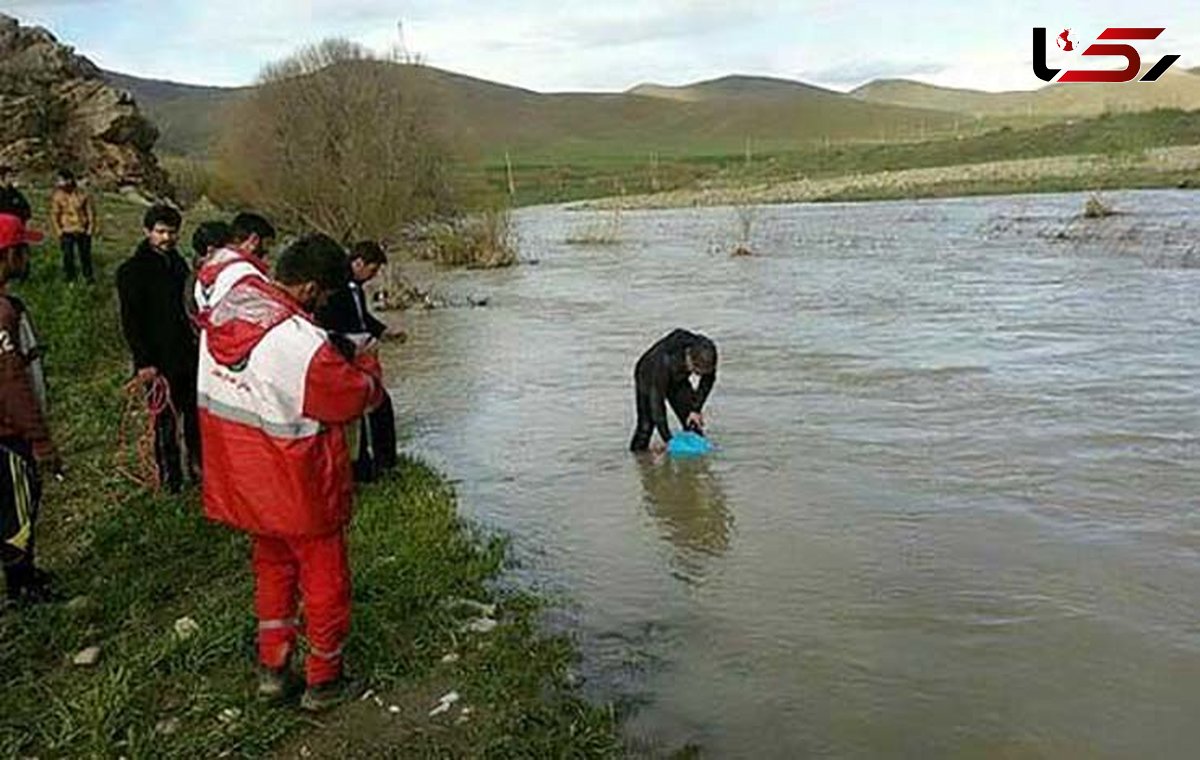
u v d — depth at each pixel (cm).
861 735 496
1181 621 589
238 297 497
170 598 654
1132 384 1116
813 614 616
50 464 644
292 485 489
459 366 1422
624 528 766
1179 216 3162
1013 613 605
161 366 823
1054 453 888
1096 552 682
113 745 499
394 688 543
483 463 941
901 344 1401
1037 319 1551
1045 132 7581
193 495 820
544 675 552
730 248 3142
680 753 487
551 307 2008
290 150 3700
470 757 484
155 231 812
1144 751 475
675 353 927
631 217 5381
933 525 740
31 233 658
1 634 602
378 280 2359
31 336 661
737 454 929
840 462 891
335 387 482
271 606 523
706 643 588
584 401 1169
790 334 1520
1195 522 725
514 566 701
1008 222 3419
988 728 497
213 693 538
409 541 713
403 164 3653
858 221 3934
